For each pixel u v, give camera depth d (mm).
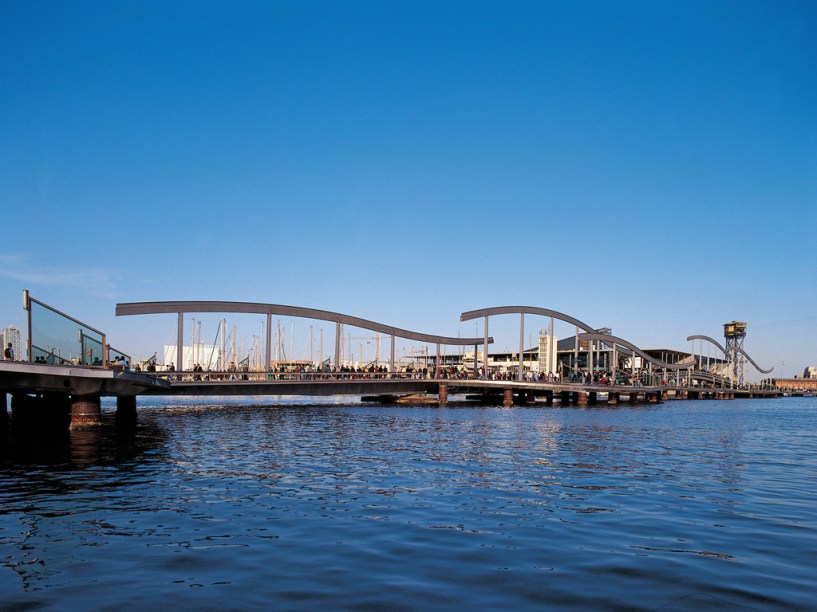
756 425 42344
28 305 23578
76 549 9250
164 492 13734
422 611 6867
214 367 95688
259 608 6945
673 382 152000
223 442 24906
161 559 8750
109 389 30516
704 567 8531
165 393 51031
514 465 18641
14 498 13016
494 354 133250
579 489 14562
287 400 83750
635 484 15414
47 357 24797
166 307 53875
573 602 7172
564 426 36781
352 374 64125
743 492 14547
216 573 8148
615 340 100438
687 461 20438
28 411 35969
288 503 12594
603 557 8969
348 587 7641
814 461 21000
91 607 6957
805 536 10320
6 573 8141
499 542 9734
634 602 7188
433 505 12492
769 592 7543
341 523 10906
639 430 34469
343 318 64250
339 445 24094
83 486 14484
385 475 16406
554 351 119750
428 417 45000
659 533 10406
